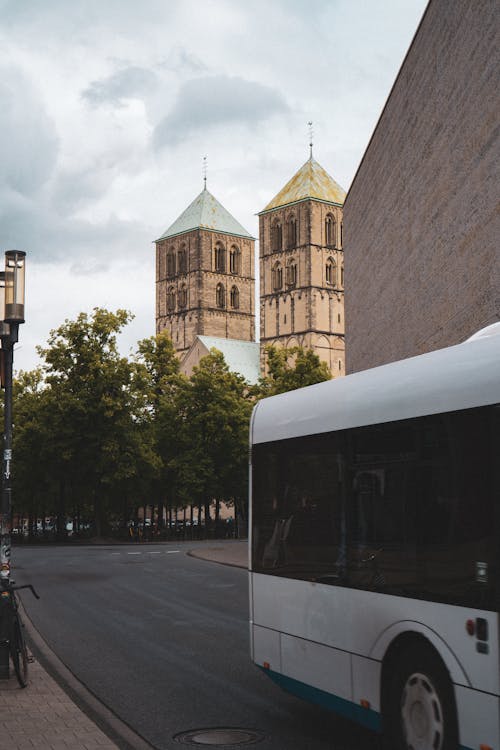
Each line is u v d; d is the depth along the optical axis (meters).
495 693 5.85
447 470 6.52
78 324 65.12
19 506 75.75
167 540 68.81
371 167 33.66
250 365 141.88
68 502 76.06
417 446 6.91
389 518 7.21
